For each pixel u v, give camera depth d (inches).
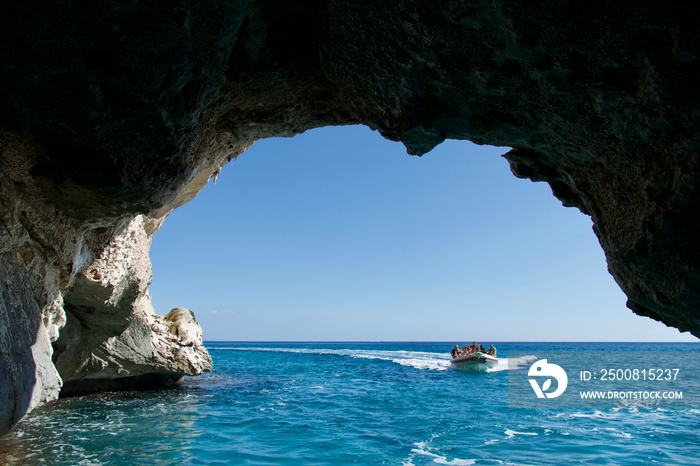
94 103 166.2
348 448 346.9
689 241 179.0
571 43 167.6
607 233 221.5
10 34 144.9
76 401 551.8
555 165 235.3
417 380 933.2
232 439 368.8
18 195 206.4
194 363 684.1
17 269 217.3
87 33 144.3
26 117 175.3
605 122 187.8
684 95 159.9
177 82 172.1
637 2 148.9
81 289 414.9
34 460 288.0
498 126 216.5
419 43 187.3
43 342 236.2
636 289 214.4
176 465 289.9
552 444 372.2
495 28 173.0
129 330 597.9
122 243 433.4
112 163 188.4
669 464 319.0
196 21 159.9
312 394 692.1
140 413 482.9
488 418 490.9
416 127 212.8
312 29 211.8
